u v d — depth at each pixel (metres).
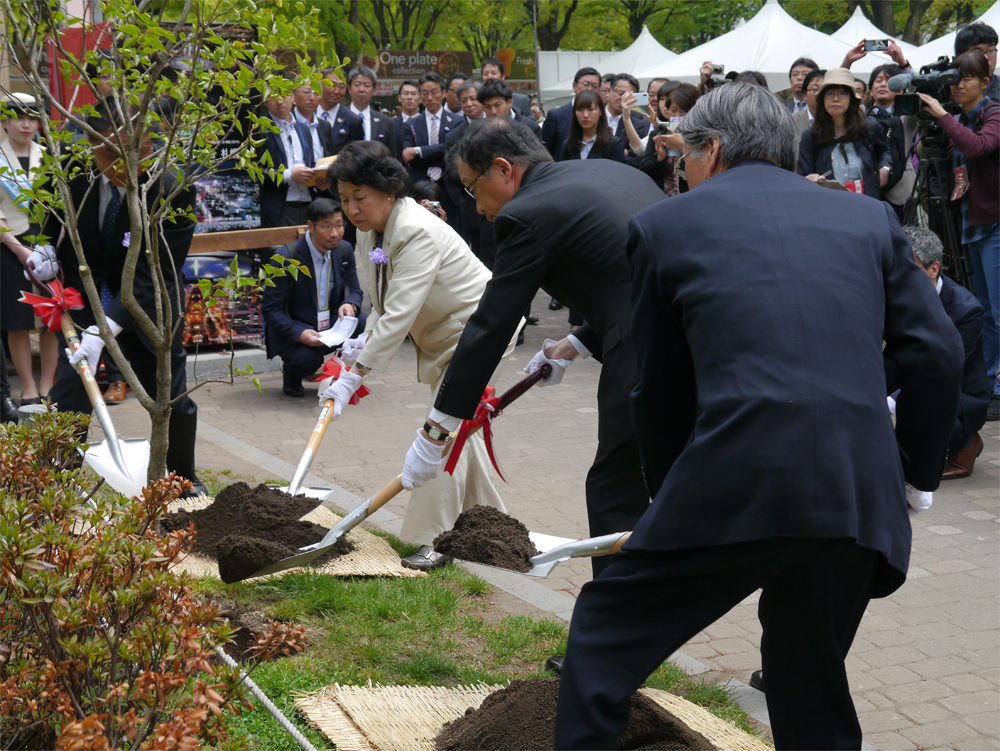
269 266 4.05
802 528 2.08
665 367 2.42
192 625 2.28
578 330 3.68
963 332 5.82
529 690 2.97
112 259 4.78
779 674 2.40
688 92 7.43
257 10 3.52
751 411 2.12
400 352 9.48
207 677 2.23
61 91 5.73
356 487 5.64
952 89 6.98
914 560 4.71
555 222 3.16
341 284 7.86
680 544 2.16
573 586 4.31
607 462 3.33
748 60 13.80
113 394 7.21
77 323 5.02
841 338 2.19
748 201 2.35
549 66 17.67
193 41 3.58
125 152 3.83
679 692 3.39
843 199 2.42
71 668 2.27
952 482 5.88
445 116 10.62
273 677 3.15
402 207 4.23
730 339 2.19
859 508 2.14
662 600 2.24
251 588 3.90
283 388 7.85
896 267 2.40
